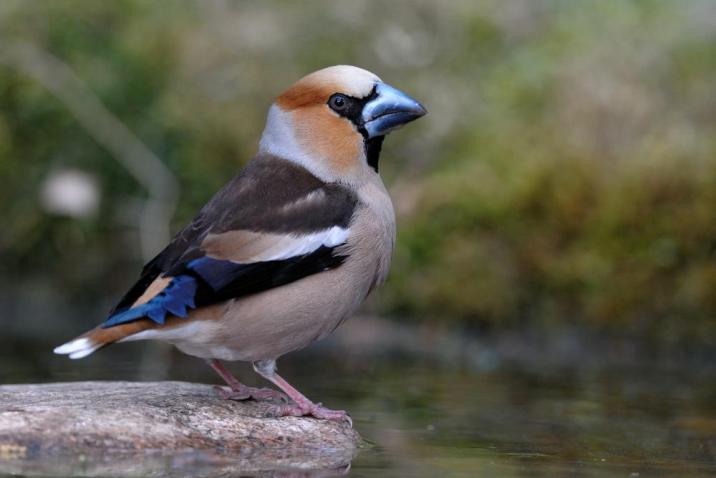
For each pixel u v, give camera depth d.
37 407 7.92
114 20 16.05
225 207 8.52
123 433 7.59
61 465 7.11
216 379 11.06
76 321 14.68
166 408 8.16
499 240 13.97
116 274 15.16
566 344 13.30
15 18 15.77
